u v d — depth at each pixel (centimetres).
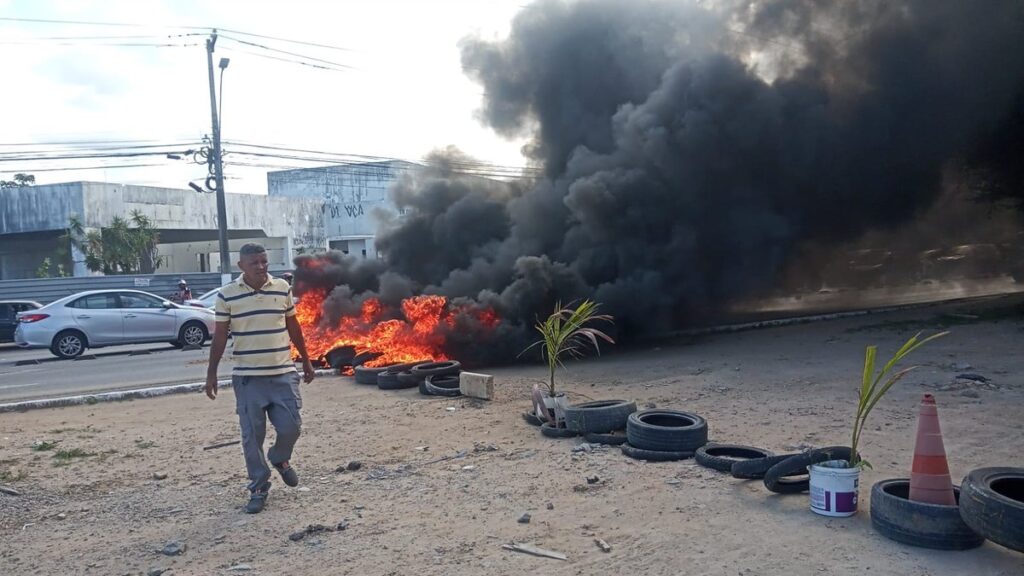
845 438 687
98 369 1584
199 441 788
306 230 4700
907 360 1072
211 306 2453
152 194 3928
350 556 461
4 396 1241
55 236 3981
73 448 779
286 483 591
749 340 1436
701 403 871
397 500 566
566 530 489
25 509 580
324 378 1216
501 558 448
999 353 1083
